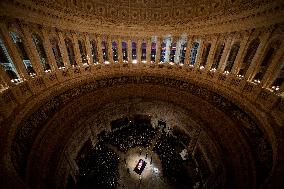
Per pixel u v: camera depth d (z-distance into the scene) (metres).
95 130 21.23
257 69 16.62
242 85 17.91
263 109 15.73
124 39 24.09
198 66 22.64
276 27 14.21
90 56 22.88
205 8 18.91
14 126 13.56
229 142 15.79
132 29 23.23
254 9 14.80
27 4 14.41
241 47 17.48
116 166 21.39
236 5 16.11
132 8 21.17
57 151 15.49
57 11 17.25
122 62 25.41
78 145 18.77
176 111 21.08
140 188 19.59
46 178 13.41
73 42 20.75
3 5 12.88
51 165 14.44
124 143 23.75
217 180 15.35
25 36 15.91
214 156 16.38
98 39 22.67
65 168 16.31
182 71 24.06
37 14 15.86
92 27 21.34
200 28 20.66
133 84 23.67
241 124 16.36
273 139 13.12
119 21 22.17
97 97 21.36
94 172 20.31
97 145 22.92
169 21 22.08
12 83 15.52
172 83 23.61
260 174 12.66
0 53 15.81
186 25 21.45
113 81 23.98
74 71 21.83
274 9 13.32
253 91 16.89
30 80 17.08
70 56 23.00
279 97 14.59
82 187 18.88
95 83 22.98
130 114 24.02
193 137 20.09
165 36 23.56
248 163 13.56
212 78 21.16
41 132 15.14
